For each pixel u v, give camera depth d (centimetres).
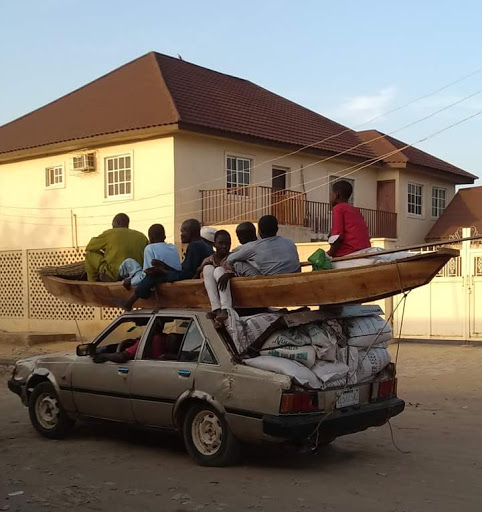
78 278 1001
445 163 3256
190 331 740
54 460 755
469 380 1259
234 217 2233
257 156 2373
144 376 750
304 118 2834
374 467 716
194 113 2214
